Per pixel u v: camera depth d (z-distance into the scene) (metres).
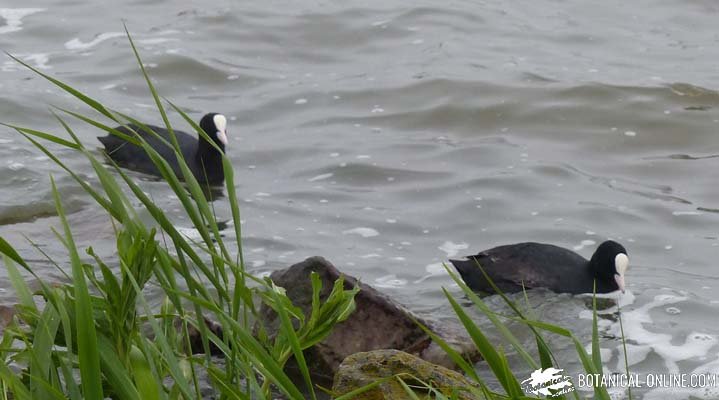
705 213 14.70
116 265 11.95
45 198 13.93
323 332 7.04
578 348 5.97
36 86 18.25
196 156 16.27
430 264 13.10
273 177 15.75
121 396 6.00
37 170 14.83
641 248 13.72
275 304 6.36
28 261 11.91
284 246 13.30
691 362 10.59
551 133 17.50
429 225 14.22
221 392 6.73
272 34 21.05
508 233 14.07
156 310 10.70
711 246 13.73
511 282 12.56
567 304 12.20
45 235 12.87
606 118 17.86
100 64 19.47
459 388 6.68
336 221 14.22
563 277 12.59
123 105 17.97
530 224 14.29
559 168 16.06
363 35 21.09
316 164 16.14
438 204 14.87
